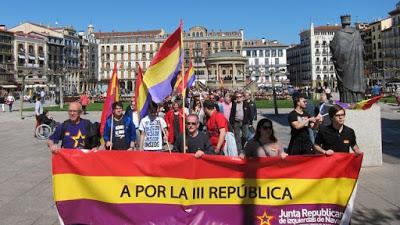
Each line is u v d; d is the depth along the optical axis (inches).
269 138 265.0
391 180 389.7
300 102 309.3
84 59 5644.7
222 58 2972.4
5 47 4234.7
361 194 345.1
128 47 5954.7
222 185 243.6
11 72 4069.9
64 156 245.1
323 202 243.8
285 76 6254.9
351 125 449.7
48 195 360.2
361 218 286.7
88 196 245.6
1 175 444.8
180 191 243.6
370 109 450.0
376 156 452.8
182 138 312.5
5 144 713.6
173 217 243.4
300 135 307.4
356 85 488.4
